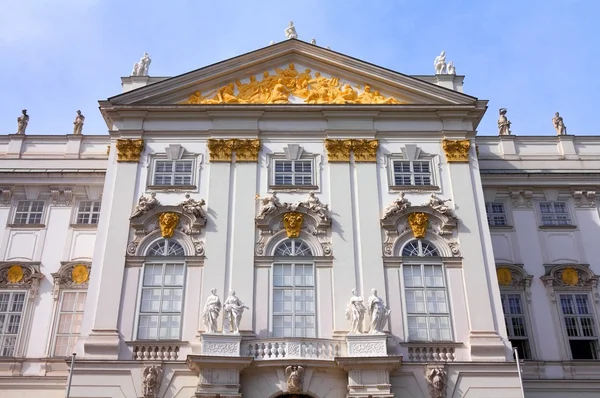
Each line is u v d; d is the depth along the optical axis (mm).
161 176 30828
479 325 27375
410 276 28641
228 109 32000
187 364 25938
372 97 33094
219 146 31344
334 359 25469
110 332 26828
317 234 29344
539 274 32906
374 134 31891
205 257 28594
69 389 25531
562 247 33656
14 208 34094
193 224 29156
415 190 30609
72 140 36312
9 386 29422
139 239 28984
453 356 26797
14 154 35812
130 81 33625
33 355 30500
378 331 26266
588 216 34500
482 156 36344
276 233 29281
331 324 27359
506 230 34000
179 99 32781
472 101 32312
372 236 29297
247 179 30578
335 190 30375
